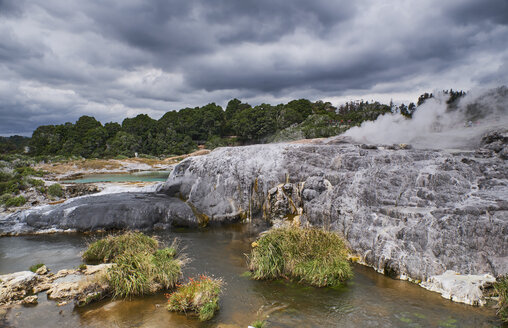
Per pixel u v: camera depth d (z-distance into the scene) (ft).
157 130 335.06
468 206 34.27
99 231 54.54
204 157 67.31
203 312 27.20
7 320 26.66
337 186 47.88
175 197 64.69
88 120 331.98
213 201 60.85
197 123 338.95
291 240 38.81
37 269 36.65
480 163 41.32
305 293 31.99
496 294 28.73
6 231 53.36
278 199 55.98
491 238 31.89
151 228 56.03
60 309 28.55
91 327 25.70
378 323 26.20
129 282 31.58
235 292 32.35
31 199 76.07
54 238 51.01
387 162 47.93
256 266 36.78
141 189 74.49
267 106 273.33
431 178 40.42
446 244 33.42
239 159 63.87
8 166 126.82
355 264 38.75
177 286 32.83
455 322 25.84
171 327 25.80
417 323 25.96
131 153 281.54
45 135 314.96
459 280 30.04
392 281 34.04
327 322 26.55
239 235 52.39
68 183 106.83
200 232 54.29
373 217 40.65
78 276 35.06
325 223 46.34
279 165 59.52
